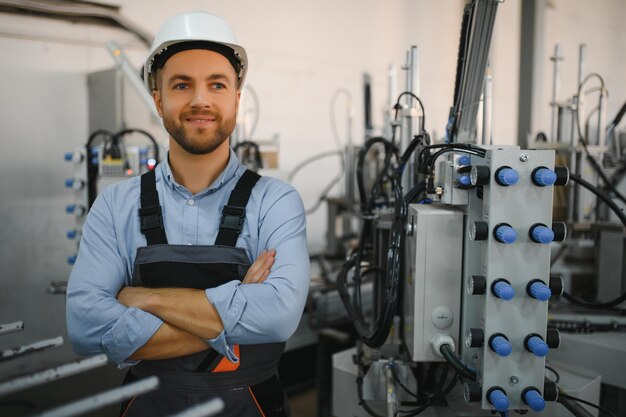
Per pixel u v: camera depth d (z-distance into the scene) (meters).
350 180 2.77
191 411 0.78
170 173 1.15
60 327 2.55
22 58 2.40
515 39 5.00
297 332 2.39
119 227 1.14
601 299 1.98
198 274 1.09
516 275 1.05
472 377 1.12
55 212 2.55
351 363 1.66
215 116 1.08
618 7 5.53
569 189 2.10
